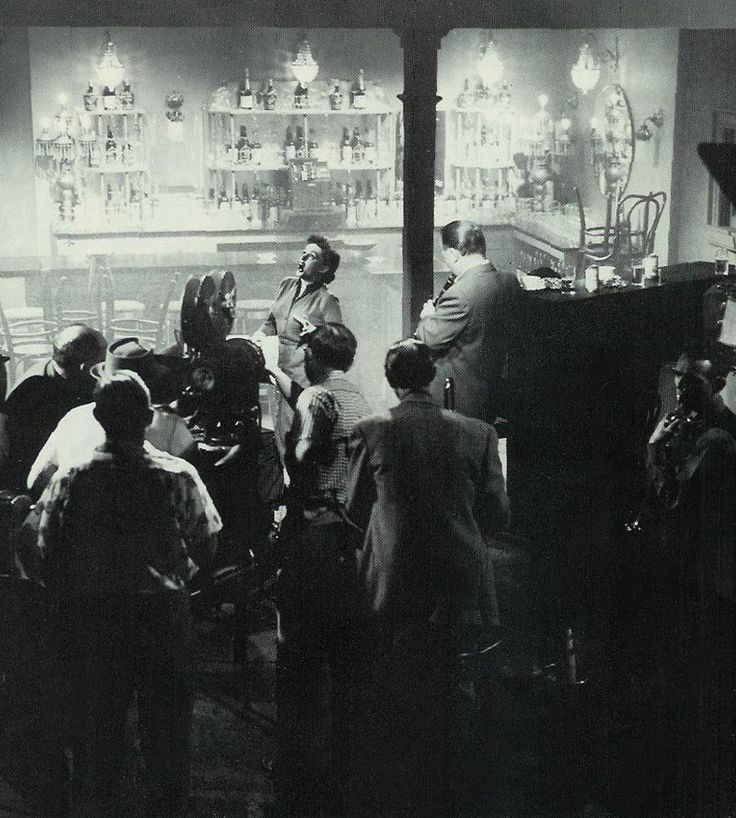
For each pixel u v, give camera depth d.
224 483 5.44
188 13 7.45
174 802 4.44
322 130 13.23
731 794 4.59
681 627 5.43
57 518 4.30
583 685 5.15
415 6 7.57
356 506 5.04
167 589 4.35
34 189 12.73
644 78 12.02
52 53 12.56
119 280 11.02
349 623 5.04
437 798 4.44
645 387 6.79
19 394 5.39
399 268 11.02
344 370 5.34
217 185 13.12
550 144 13.55
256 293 11.26
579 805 4.48
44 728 4.57
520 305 6.71
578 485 6.51
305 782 4.55
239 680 5.32
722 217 11.05
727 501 5.86
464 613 5.05
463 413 6.76
